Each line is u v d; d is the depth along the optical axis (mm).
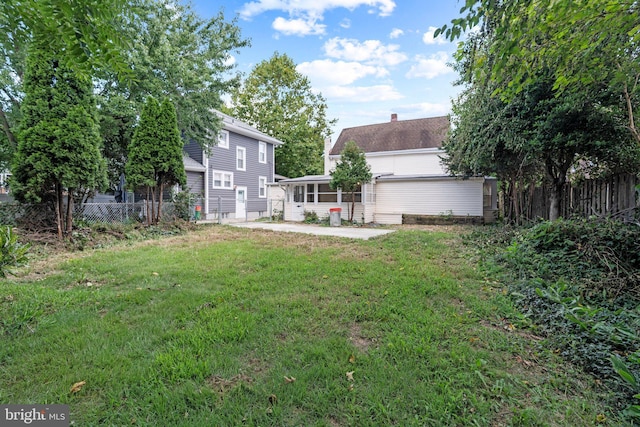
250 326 2732
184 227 10219
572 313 2746
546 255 4387
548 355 2316
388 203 14406
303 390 1882
